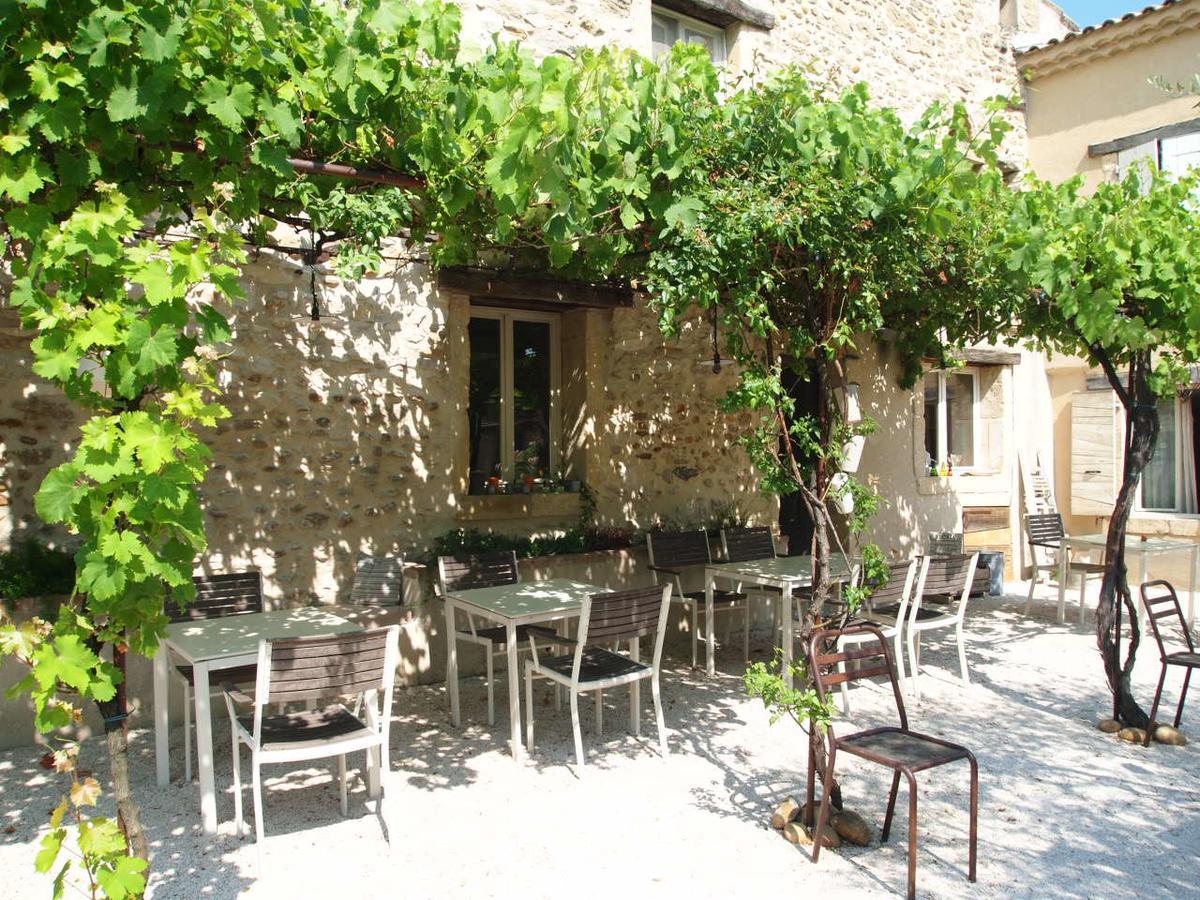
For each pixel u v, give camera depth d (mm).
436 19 2988
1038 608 7598
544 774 3789
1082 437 8734
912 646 4852
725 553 6227
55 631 2041
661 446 6516
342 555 5172
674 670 5570
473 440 5918
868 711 4652
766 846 3092
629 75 3162
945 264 4387
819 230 3369
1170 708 4766
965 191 3652
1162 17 7812
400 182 3117
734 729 4395
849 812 3191
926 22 8141
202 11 2377
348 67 2812
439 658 5242
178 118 2586
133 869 2072
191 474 2109
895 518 7969
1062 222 4262
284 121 2619
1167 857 3039
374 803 3477
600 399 6160
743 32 6691
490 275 5547
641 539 6211
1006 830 3236
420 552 5438
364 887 2811
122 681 2238
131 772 3791
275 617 3949
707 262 3256
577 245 3465
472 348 5934
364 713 3895
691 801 3490
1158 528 8203
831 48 7277
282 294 4969
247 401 4859
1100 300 4195
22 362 4266
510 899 2736
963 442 9125
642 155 3221
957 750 2914
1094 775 3785
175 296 2121
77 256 2092
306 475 5055
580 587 4691
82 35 2158
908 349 7539
